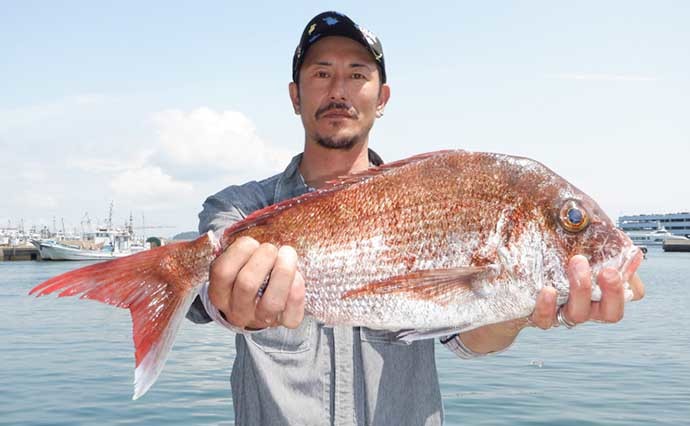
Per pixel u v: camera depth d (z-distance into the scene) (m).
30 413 2.50
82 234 29.03
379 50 0.98
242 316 0.69
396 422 0.86
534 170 0.78
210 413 2.51
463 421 2.27
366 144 0.99
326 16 0.95
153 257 0.74
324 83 0.95
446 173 0.77
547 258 0.75
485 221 0.75
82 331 5.18
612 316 0.72
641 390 2.76
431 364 0.91
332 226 0.76
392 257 0.75
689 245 28.81
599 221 0.76
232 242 0.75
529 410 2.42
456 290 0.75
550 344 4.18
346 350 0.85
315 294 0.76
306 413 0.83
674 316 6.06
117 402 2.68
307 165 0.99
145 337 0.72
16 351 4.09
